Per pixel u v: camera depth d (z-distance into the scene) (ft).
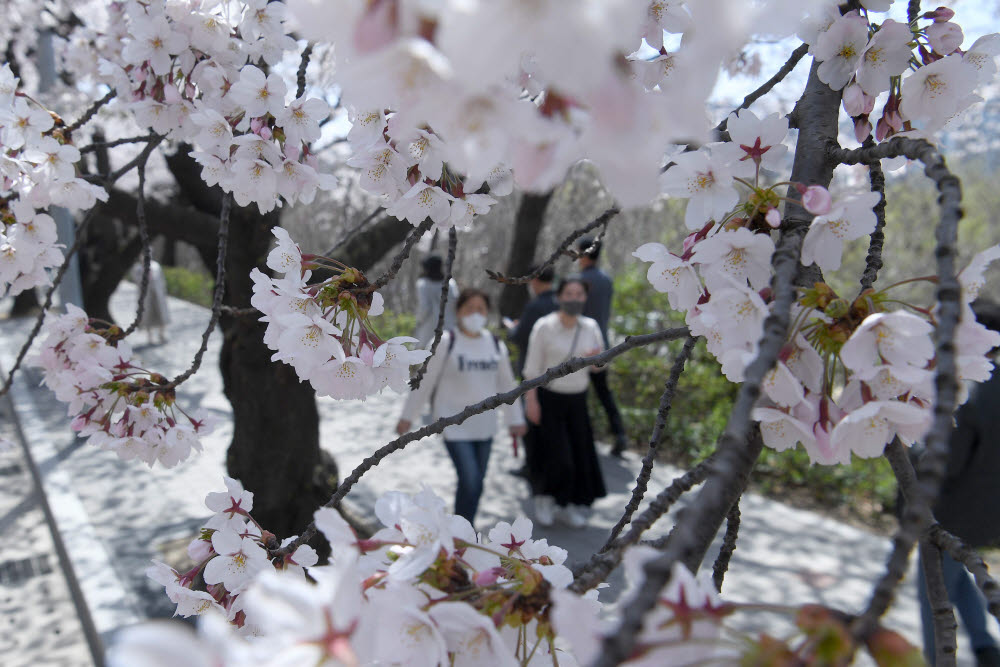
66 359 6.07
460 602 2.46
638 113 1.44
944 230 1.80
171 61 5.61
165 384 5.70
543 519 14.38
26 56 20.63
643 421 20.03
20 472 19.92
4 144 5.40
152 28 5.33
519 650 2.68
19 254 5.73
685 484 2.38
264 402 11.01
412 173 4.24
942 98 3.27
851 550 13.57
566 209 34.91
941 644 2.38
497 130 1.57
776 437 2.53
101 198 5.76
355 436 20.84
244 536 4.14
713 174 3.09
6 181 5.64
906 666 1.63
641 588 1.47
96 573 12.05
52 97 15.90
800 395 2.36
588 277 17.48
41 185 5.56
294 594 2.03
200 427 5.92
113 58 7.74
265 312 4.08
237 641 1.83
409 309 37.22
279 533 11.44
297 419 11.26
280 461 11.32
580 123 1.57
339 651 1.95
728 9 1.45
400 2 1.44
